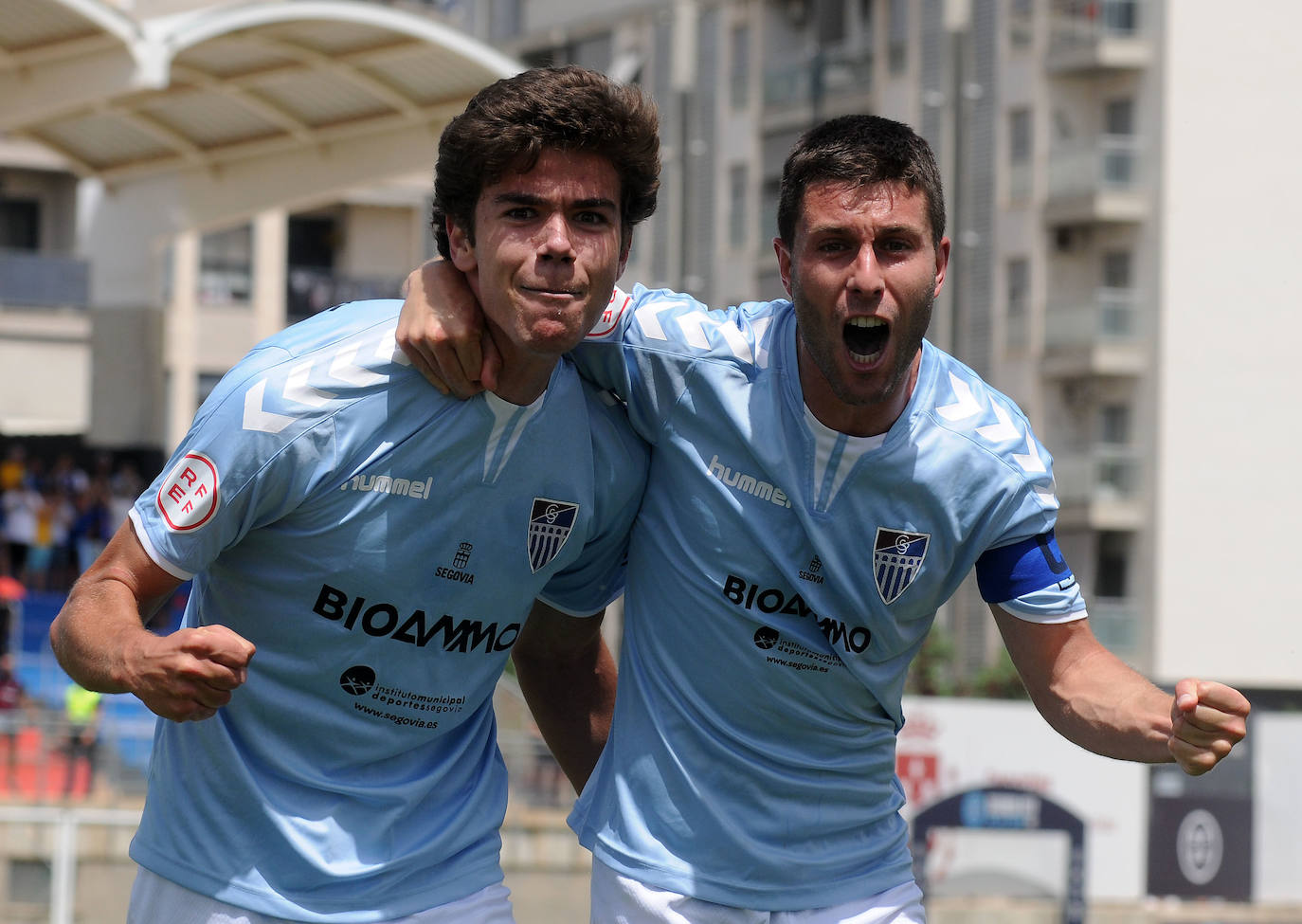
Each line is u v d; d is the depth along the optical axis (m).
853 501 3.41
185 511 3.16
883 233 3.21
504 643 3.46
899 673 3.60
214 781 3.35
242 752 3.34
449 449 3.23
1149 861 15.52
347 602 3.28
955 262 28.47
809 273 3.25
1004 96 28.05
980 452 3.43
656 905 3.55
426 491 3.24
